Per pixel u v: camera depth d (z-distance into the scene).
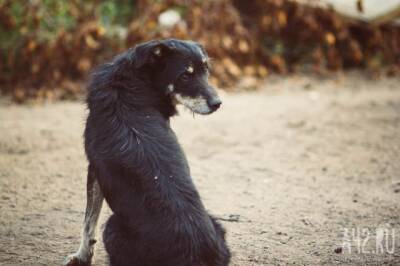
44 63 14.14
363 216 7.47
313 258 6.36
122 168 5.46
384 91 14.41
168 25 14.94
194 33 14.64
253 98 13.95
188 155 10.06
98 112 5.85
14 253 6.50
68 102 13.62
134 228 5.24
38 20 14.35
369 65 16.50
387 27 16.70
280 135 11.11
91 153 5.77
